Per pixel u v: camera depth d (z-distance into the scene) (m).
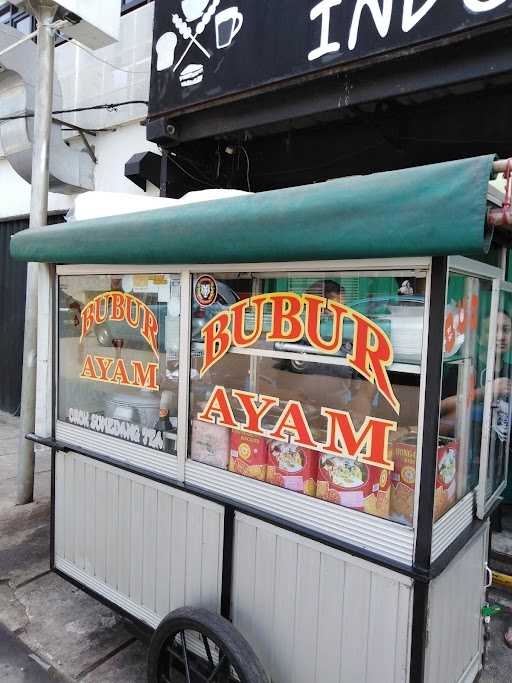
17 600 3.12
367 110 3.55
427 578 1.67
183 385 2.34
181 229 1.97
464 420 2.06
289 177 4.48
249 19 3.62
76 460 2.85
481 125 3.47
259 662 1.92
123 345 2.66
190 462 2.32
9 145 5.19
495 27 2.72
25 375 4.28
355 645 1.86
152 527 2.46
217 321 2.23
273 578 2.05
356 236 1.57
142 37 5.09
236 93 3.75
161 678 2.27
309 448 1.99
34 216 4.16
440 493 1.86
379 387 1.82
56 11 4.04
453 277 1.81
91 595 2.79
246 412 2.16
